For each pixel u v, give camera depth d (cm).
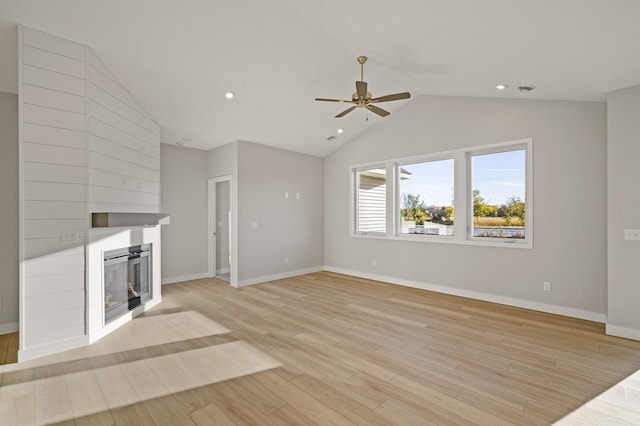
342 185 676
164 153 577
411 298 480
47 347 288
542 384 239
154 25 299
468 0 226
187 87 401
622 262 326
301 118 527
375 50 359
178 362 276
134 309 395
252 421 198
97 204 327
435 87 458
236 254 557
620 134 328
